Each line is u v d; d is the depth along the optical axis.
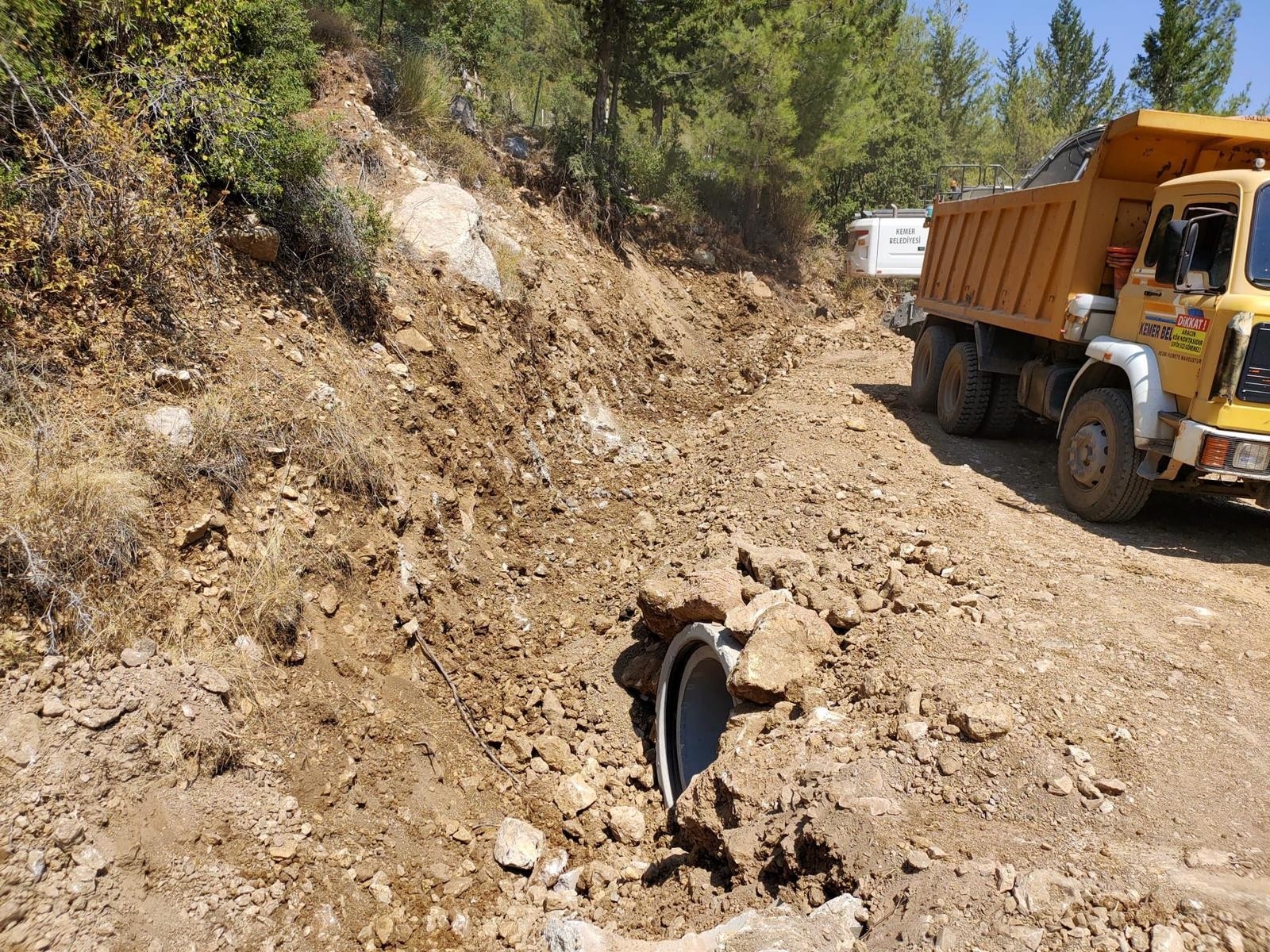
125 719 3.65
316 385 5.92
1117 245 7.53
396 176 9.55
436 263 8.65
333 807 4.21
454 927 4.04
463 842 4.56
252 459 5.07
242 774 3.92
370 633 5.18
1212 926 2.85
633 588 7.02
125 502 4.15
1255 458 5.94
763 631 4.86
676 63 17.66
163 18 6.02
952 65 32.31
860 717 4.40
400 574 5.68
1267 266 5.95
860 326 17.16
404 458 6.47
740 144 18.75
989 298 9.39
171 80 5.83
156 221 5.28
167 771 3.65
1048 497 7.84
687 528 7.69
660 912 4.11
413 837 4.41
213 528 4.61
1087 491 7.18
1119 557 6.22
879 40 23.22
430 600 5.87
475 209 9.58
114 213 5.07
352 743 4.55
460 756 5.13
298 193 6.85
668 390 12.35
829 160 20.02
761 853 3.89
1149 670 4.47
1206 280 6.17
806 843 3.70
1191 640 4.83
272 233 6.40
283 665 4.54
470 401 7.68
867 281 20.78
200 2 6.14
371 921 3.85
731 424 10.26
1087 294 7.52
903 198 23.78
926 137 24.91
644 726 5.88
